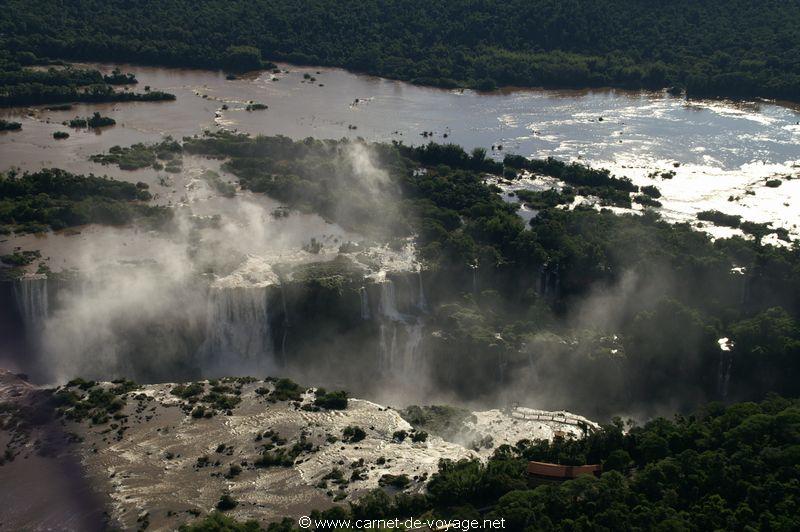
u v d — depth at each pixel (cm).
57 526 16162
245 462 17900
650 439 17650
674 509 15300
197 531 15038
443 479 16925
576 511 15412
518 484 16475
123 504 16662
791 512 14875
